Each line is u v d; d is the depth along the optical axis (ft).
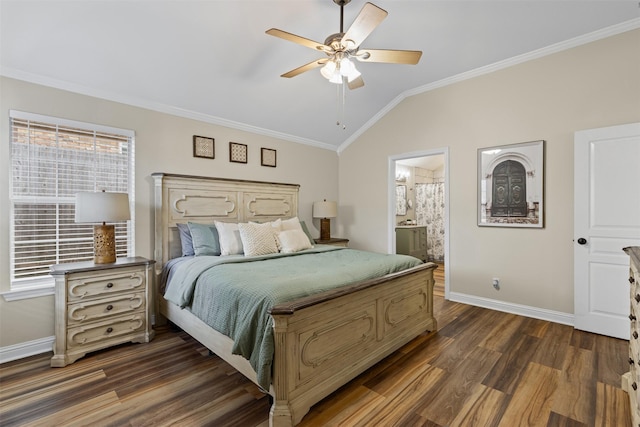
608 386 6.45
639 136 8.48
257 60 9.84
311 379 5.78
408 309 8.57
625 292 8.73
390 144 14.71
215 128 12.21
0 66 7.69
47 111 8.43
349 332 6.64
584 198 9.34
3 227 7.80
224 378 6.87
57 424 5.39
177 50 8.77
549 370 7.13
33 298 8.10
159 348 8.39
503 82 11.18
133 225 10.05
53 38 7.49
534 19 8.92
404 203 22.81
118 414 5.65
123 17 7.48
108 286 8.16
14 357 7.78
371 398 6.16
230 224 10.93
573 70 9.75
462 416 5.58
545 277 10.41
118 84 9.30
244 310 5.86
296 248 11.03
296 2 7.93
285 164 14.76
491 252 11.59
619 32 8.96
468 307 11.82
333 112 14.05
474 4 8.39
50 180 8.59
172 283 8.86
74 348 7.62
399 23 9.11
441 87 12.76
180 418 5.55
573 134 9.77
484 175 11.67
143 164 10.27
